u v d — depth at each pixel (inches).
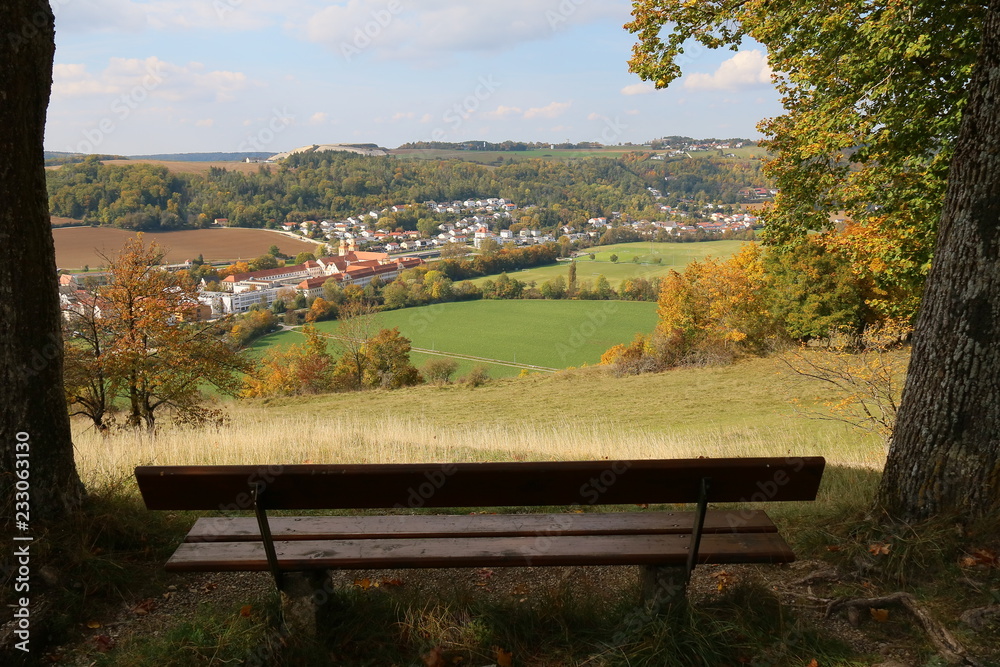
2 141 148.6
